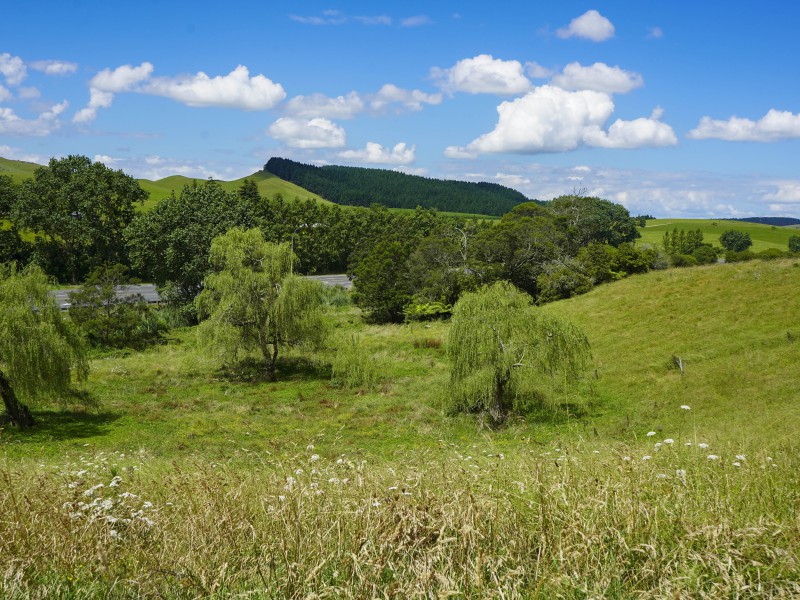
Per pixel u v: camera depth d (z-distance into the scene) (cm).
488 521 475
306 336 4206
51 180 9162
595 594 367
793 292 4172
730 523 450
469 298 3073
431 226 12425
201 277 6400
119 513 535
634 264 6325
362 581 387
